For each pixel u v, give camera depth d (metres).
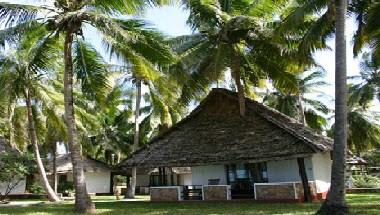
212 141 22.36
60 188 40.06
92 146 45.00
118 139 48.75
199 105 24.27
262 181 22.88
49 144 38.25
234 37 22.53
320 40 19.73
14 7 16.22
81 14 16.20
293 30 18.31
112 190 46.09
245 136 21.61
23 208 20.53
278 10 22.86
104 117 44.69
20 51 23.67
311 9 17.42
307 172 22.06
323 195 22.98
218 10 22.08
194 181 24.55
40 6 17.03
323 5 17.39
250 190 22.69
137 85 35.19
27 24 16.73
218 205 19.30
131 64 18.36
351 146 44.31
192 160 21.62
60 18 16.03
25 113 30.97
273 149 19.92
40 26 18.48
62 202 26.25
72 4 17.67
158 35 18.09
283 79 23.33
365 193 28.11
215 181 23.38
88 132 39.38
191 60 22.16
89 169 43.19
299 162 19.77
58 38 19.36
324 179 24.05
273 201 19.69
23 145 31.64
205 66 23.22
